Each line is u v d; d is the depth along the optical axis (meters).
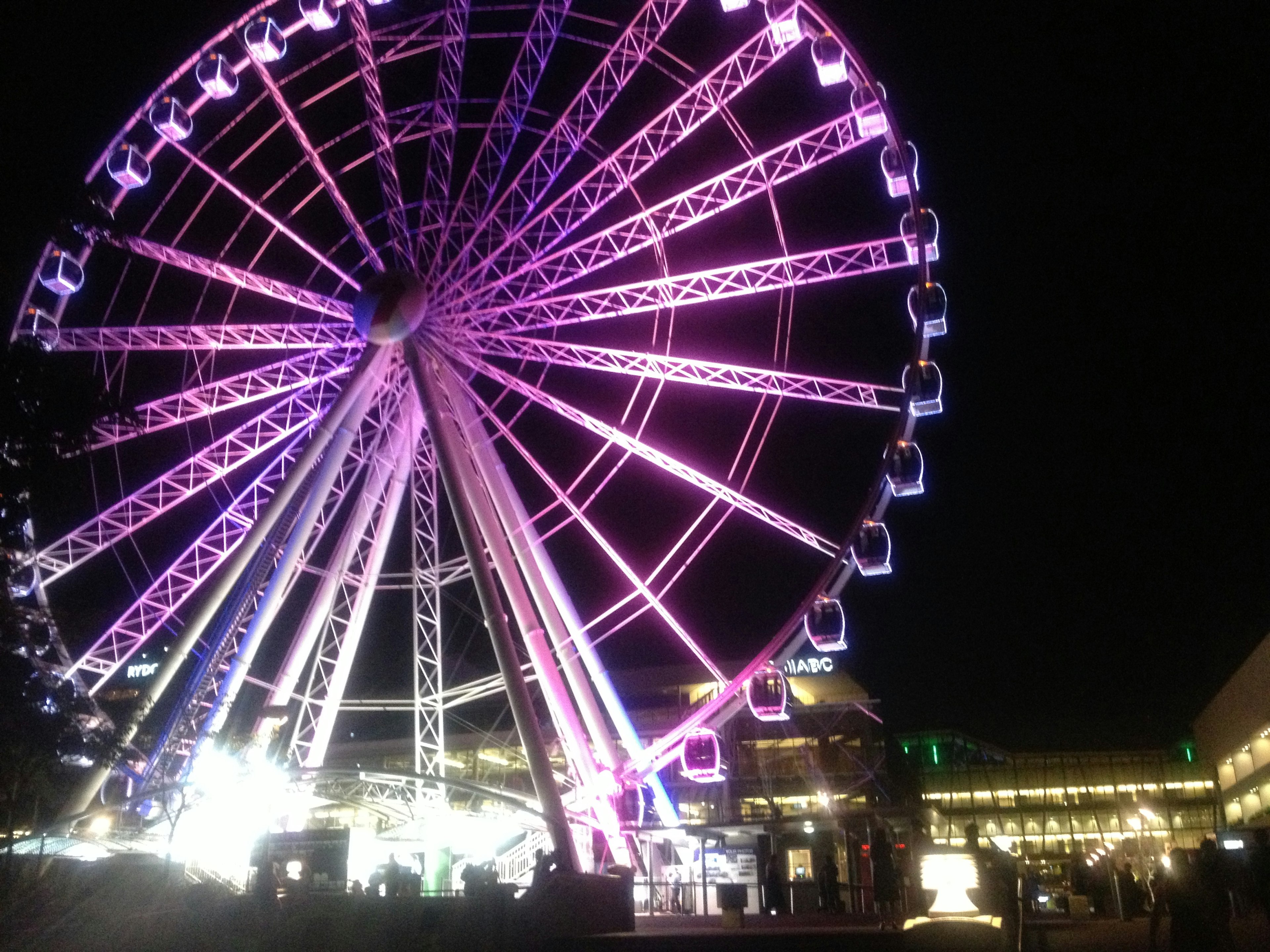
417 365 35.66
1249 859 21.94
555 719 36.00
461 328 37.47
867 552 34.38
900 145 36.53
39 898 24.47
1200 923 14.73
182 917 23.47
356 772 33.88
